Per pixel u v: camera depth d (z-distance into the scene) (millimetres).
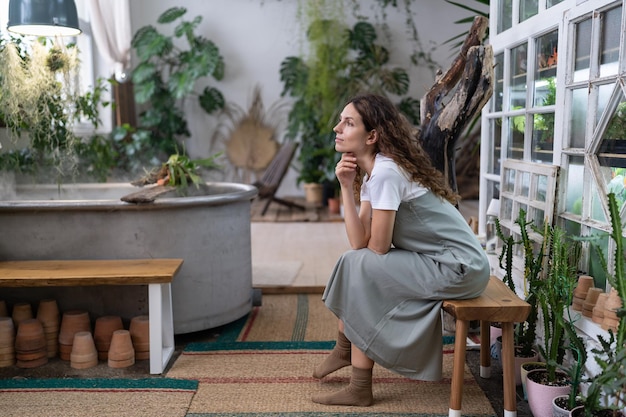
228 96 8625
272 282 4051
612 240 2113
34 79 3240
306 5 8266
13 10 3301
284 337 3074
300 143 8617
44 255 2883
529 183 2709
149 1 8414
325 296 2248
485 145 3408
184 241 2947
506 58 3090
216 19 8508
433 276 2117
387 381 2518
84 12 6652
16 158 3529
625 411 1882
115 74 6984
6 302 2930
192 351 2875
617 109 2059
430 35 8500
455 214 2207
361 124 2162
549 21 2557
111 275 2559
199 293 3010
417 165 2162
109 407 2270
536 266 2373
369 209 2242
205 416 2201
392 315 2158
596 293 2162
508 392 2076
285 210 7656
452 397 2072
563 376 2197
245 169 8625
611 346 1968
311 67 8141
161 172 3561
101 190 3621
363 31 8266
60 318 2926
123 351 2693
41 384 2486
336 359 2459
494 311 2029
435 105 2930
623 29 1996
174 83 7914
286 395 2379
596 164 2199
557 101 2482
